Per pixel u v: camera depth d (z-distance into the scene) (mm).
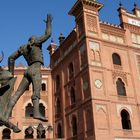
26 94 41969
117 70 34594
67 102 37750
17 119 40062
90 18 35656
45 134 39750
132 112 33000
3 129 38844
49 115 41688
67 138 36031
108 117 30891
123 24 37906
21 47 6457
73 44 37906
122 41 36938
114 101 32281
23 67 43000
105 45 35250
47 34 6340
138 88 35094
